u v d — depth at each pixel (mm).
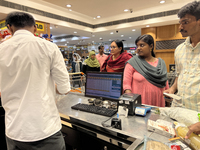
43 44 895
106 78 1402
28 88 833
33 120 828
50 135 877
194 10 932
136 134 862
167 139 796
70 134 1264
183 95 1156
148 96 1464
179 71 1274
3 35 2043
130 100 1124
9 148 895
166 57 5672
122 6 4652
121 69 1965
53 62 936
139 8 4895
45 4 4512
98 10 5031
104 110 1233
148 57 1551
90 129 1055
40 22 4559
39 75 864
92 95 1497
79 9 4891
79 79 2057
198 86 1060
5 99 878
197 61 1063
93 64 4562
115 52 2010
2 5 3588
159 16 4840
